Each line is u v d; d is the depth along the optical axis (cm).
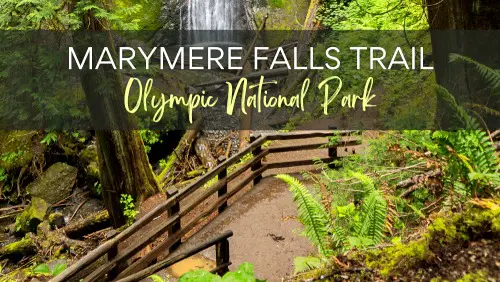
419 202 391
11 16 711
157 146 1220
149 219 564
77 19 718
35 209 1031
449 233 246
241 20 2108
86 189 1132
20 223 1023
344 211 404
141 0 1992
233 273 302
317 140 1008
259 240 620
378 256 256
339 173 629
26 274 781
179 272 579
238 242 621
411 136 584
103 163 914
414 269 239
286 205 703
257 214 686
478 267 226
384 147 580
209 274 312
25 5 702
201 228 669
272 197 732
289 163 809
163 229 588
